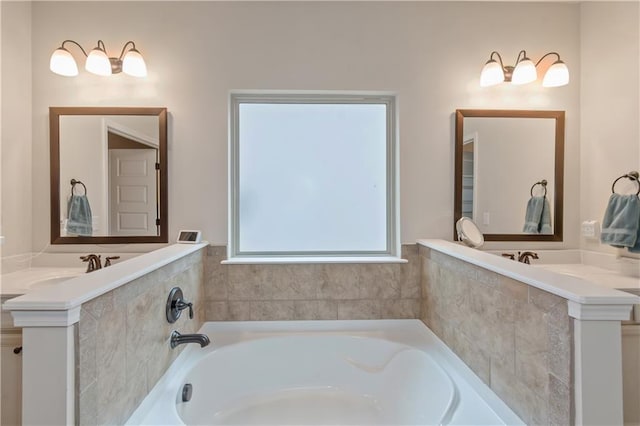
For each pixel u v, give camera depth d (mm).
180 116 2104
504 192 2172
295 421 1743
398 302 2145
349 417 1773
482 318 1402
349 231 2277
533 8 2166
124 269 1204
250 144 2236
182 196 2107
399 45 2143
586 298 867
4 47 1862
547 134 2184
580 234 2172
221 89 2109
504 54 2164
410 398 1687
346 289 2131
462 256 1528
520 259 2078
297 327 2115
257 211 2248
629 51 1840
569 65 2178
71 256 2057
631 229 1659
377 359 1934
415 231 2164
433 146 2162
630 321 1455
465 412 1270
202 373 1699
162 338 1461
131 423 1172
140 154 2088
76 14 2072
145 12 2090
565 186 2180
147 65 2092
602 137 2014
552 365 992
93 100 2076
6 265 1883
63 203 2066
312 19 2121
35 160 2047
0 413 1343
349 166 2266
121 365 1108
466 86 2160
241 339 1972
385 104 2262
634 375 1449
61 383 828
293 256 2252
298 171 2254
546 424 1018
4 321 1430
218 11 2105
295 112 2248
